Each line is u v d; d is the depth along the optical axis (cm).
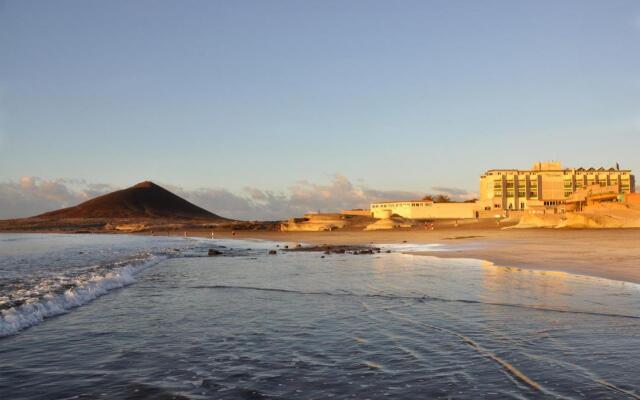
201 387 682
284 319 1177
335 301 1442
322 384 687
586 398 609
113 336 1015
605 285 1645
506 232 6838
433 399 618
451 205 12062
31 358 849
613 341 891
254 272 2408
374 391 653
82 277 2095
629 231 5862
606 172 12006
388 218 11144
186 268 2706
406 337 962
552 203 11525
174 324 1134
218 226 18262
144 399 636
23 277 2123
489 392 638
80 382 712
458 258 3000
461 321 1105
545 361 772
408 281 1888
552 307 1253
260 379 715
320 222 12212
